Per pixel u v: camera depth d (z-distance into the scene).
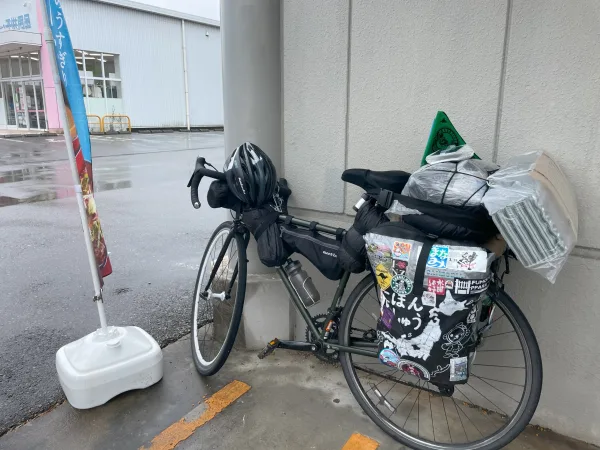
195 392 2.53
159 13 24.83
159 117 26.25
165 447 2.13
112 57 23.55
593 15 1.83
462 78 2.16
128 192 8.52
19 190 8.39
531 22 1.95
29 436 2.20
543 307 2.14
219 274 2.89
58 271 4.48
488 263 1.69
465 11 2.10
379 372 2.56
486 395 2.38
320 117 2.63
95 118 23.28
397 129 2.39
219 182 2.45
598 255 2.00
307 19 2.55
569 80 1.92
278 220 2.43
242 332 2.92
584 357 2.10
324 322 2.40
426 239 1.78
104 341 2.46
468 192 1.73
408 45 2.27
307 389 2.56
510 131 2.09
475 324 1.83
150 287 4.12
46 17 2.11
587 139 1.93
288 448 2.13
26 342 3.14
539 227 1.59
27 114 22.69
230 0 2.62
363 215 2.09
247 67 2.66
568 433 2.20
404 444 2.15
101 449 2.12
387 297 1.86
